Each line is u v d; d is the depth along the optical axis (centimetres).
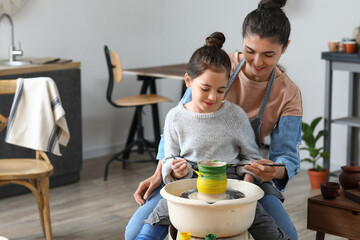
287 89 192
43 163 308
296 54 450
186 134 179
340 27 421
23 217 346
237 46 485
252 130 184
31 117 307
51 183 411
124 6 512
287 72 457
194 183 171
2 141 381
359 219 200
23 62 404
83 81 490
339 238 305
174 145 182
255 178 186
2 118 308
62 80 409
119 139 525
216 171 152
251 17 172
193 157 179
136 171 457
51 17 461
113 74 446
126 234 187
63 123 315
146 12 531
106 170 431
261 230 170
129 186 414
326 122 405
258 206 173
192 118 178
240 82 195
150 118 552
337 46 395
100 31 496
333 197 210
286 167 181
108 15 500
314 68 440
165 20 542
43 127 305
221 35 176
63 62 409
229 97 196
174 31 536
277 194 188
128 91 525
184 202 147
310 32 439
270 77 192
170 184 165
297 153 192
